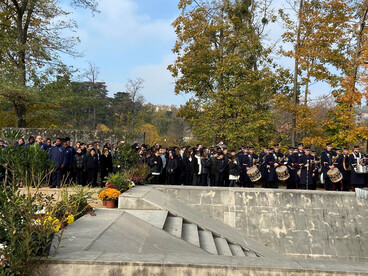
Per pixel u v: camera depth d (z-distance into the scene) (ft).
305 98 71.92
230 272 17.33
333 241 42.50
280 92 78.59
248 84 83.35
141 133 62.54
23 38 78.95
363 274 17.11
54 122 87.66
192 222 37.24
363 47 63.57
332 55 66.59
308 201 43.93
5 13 80.84
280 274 17.29
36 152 19.81
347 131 62.03
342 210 43.62
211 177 54.70
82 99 77.15
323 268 17.51
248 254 35.37
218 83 87.61
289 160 54.19
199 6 91.61
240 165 54.70
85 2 72.64
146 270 17.34
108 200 36.52
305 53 66.90
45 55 75.51
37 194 21.27
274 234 42.70
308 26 67.15
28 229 17.03
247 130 79.56
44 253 17.02
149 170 48.55
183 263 17.44
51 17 77.30
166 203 39.01
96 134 63.05
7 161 18.67
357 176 50.19
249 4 93.76
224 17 94.68
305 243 42.39
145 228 27.91
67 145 47.24
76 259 17.47
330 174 49.24
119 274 17.29
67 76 77.15
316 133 68.44
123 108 160.56
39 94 70.85
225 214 43.50
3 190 16.97
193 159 51.93
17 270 15.96
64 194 25.75
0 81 68.23
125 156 45.93
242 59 84.07
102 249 20.48
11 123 84.94
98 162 49.19
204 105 85.10
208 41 89.86
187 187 44.60
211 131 83.25
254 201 43.98
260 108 88.63
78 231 22.95
